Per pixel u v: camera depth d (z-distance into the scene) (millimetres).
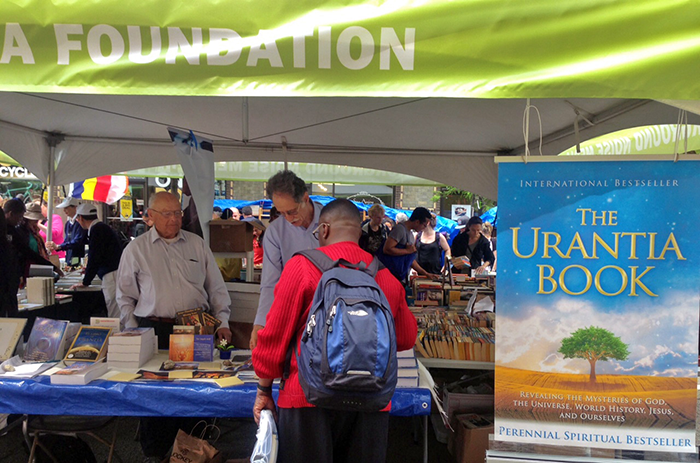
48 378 2281
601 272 1719
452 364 2902
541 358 1746
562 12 1458
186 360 2584
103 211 11344
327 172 8227
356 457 1659
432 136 5090
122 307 2982
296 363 1642
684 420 1689
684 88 1446
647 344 1705
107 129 4992
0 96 3809
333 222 1810
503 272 1763
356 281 1559
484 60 1474
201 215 3670
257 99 3902
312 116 4410
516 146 5414
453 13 1466
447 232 10023
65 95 3797
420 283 4312
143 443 2879
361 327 1447
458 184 5867
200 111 4277
